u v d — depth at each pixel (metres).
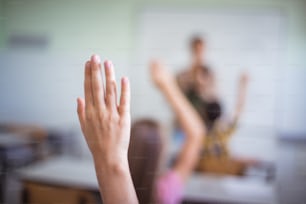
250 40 3.18
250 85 3.19
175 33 3.29
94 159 0.44
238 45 3.20
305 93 3.13
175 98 1.28
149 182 1.02
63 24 3.50
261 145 3.09
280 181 2.74
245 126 3.15
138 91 3.21
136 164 0.94
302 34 3.12
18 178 1.90
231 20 3.20
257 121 3.17
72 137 3.36
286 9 3.13
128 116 0.44
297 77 3.14
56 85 3.48
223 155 2.87
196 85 3.24
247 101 3.19
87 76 0.44
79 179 1.76
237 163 2.36
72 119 3.42
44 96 3.51
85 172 1.91
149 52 3.33
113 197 0.44
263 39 3.17
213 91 3.21
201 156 2.37
